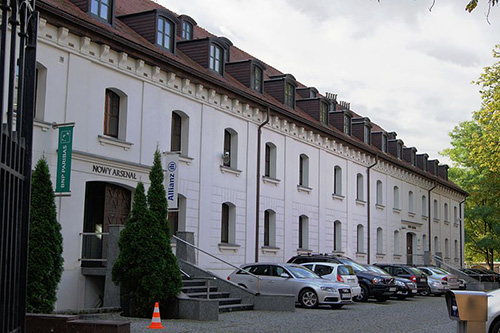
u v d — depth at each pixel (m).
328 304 21.34
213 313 16.31
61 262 14.46
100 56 19.78
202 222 24.55
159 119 22.34
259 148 28.52
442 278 32.41
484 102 32.75
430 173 54.56
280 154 30.50
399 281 27.95
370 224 40.41
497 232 52.22
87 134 19.19
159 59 21.92
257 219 28.17
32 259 13.80
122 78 20.75
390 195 44.06
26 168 6.59
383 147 44.59
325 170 34.91
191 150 24.12
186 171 23.80
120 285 16.98
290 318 17.47
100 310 16.88
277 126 30.27
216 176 25.58
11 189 6.04
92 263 19.00
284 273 21.67
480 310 9.03
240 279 22.28
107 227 20.16
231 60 32.41
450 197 57.84
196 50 26.09
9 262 5.96
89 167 19.09
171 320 15.97
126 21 23.36
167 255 16.42
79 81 18.97
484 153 33.34
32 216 14.06
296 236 31.58
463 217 61.06
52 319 11.79
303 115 33.84
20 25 6.56
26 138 6.66
